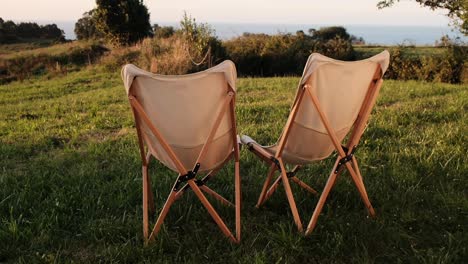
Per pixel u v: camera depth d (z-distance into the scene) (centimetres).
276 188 336
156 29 2423
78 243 280
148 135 269
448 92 868
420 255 250
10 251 265
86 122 656
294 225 290
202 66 1453
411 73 1521
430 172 371
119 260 255
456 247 256
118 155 455
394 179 358
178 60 1439
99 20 2220
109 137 544
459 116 584
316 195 333
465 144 441
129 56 1673
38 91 1197
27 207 327
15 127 636
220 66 245
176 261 255
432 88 905
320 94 262
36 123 655
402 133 504
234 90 254
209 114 261
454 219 289
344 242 265
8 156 473
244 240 276
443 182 350
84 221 305
